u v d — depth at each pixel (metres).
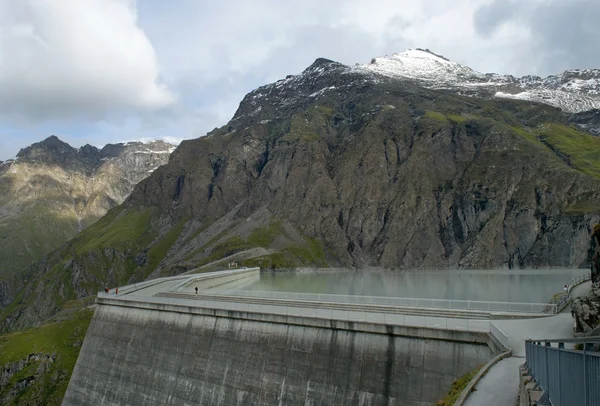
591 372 14.26
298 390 46.00
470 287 130.38
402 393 40.12
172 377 58.38
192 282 102.31
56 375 127.88
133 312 70.00
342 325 44.94
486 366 31.36
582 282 78.69
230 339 53.72
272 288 118.06
